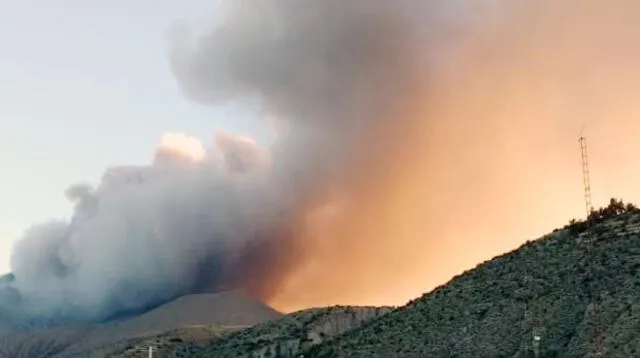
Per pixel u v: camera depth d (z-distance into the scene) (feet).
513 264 540.11
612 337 404.16
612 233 522.06
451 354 459.73
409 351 483.10
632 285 449.89
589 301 454.40
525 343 440.04
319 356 547.49
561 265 506.48
